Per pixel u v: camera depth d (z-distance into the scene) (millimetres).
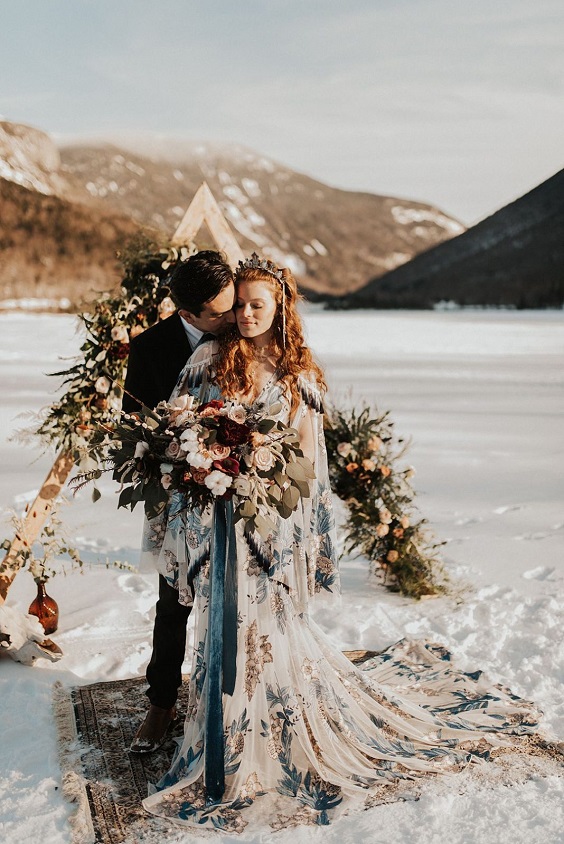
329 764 2979
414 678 3678
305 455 3074
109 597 4758
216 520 2912
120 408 4168
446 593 4859
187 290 2848
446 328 38812
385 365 19250
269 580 2969
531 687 3697
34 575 4227
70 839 2666
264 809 2799
